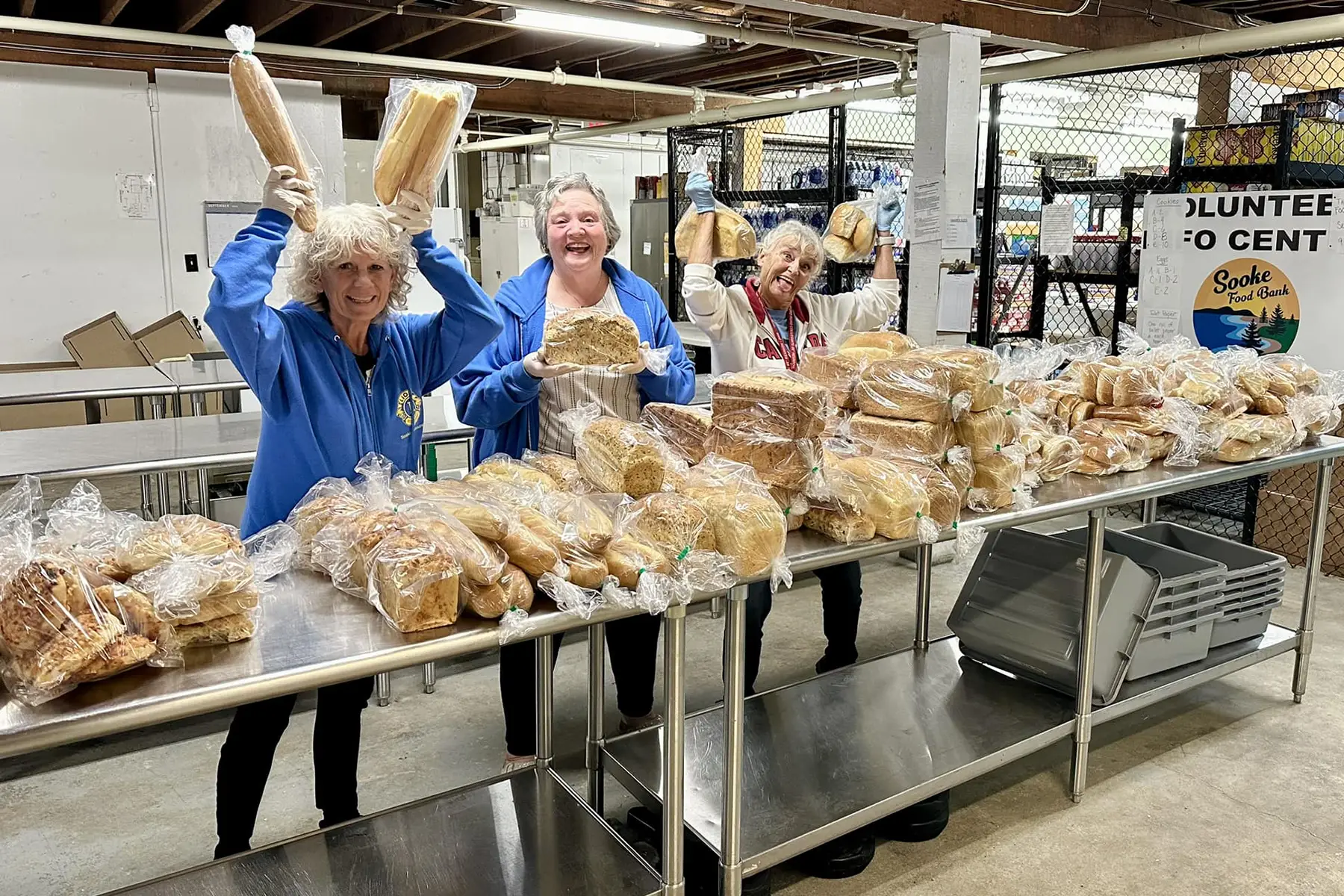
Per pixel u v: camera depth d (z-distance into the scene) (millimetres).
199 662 1249
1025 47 4426
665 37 4957
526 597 1431
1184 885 2131
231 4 5887
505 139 9258
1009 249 6820
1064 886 2129
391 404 1966
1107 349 2934
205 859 2225
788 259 2840
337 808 2012
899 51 5332
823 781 2170
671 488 1740
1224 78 5090
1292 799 2482
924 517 1884
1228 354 2906
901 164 6566
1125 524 4836
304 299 1845
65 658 1108
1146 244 4648
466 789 2098
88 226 6277
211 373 4859
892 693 2639
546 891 1767
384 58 6160
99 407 5156
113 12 5215
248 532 1849
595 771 2318
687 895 2020
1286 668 3277
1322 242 4027
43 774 2594
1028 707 2545
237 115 1743
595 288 2416
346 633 1354
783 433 1799
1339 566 4168
